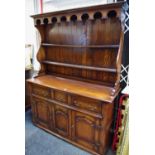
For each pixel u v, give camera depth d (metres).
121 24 1.55
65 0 2.31
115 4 1.46
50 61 2.41
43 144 1.97
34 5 2.66
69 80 2.21
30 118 2.59
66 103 1.85
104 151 1.73
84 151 1.84
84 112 1.70
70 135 1.94
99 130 1.65
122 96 1.77
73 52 2.16
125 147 1.50
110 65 1.90
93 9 1.61
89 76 2.09
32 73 2.94
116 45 1.74
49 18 2.02
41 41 2.37
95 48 1.95
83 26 1.98
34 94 2.19
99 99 1.53
